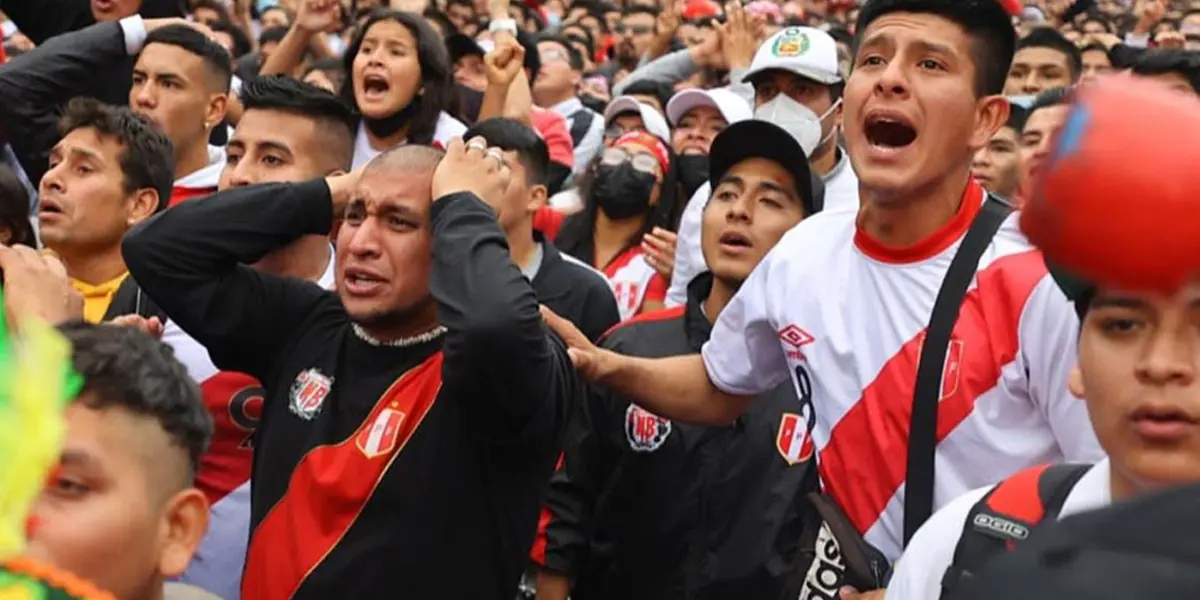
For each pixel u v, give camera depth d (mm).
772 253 2971
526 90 6051
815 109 4855
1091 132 1346
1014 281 2604
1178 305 1620
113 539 1882
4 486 1293
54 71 4773
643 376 3076
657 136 5824
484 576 2715
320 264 3574
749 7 7309
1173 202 1297
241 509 3363
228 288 2943
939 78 2713
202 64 4641
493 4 5910
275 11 9445
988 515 1911
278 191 2990
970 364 2639
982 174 4934
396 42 5059
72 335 1980
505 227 4484
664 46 8398
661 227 5453
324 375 2861
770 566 3498
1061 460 2631
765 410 3584
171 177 3881
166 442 1963
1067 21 12547
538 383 2635
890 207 2744
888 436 2732
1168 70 4191
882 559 2660
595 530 3707
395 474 2686
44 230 3709
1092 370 1702
